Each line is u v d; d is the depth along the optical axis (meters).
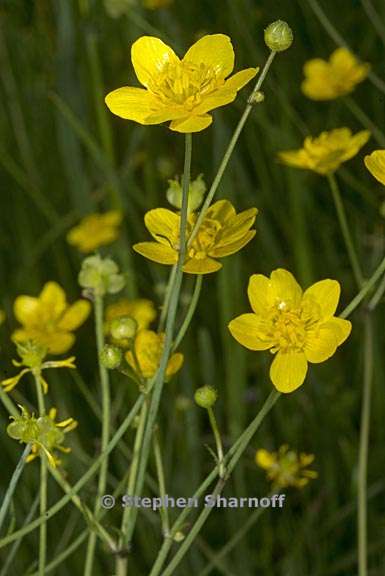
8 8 0.76
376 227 0.61
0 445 0.59
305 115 0.69
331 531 0.58
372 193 0.64
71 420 0.43
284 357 0.43
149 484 0.54
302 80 0.70
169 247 0.43
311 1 0.58
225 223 0.44
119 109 0.42
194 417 0.57
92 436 0.61
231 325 0.43
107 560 0.56
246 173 0.66
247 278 0.64
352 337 0.61
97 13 0.70
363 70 0.60
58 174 0.75
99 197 0.70
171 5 0.73
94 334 0.64
